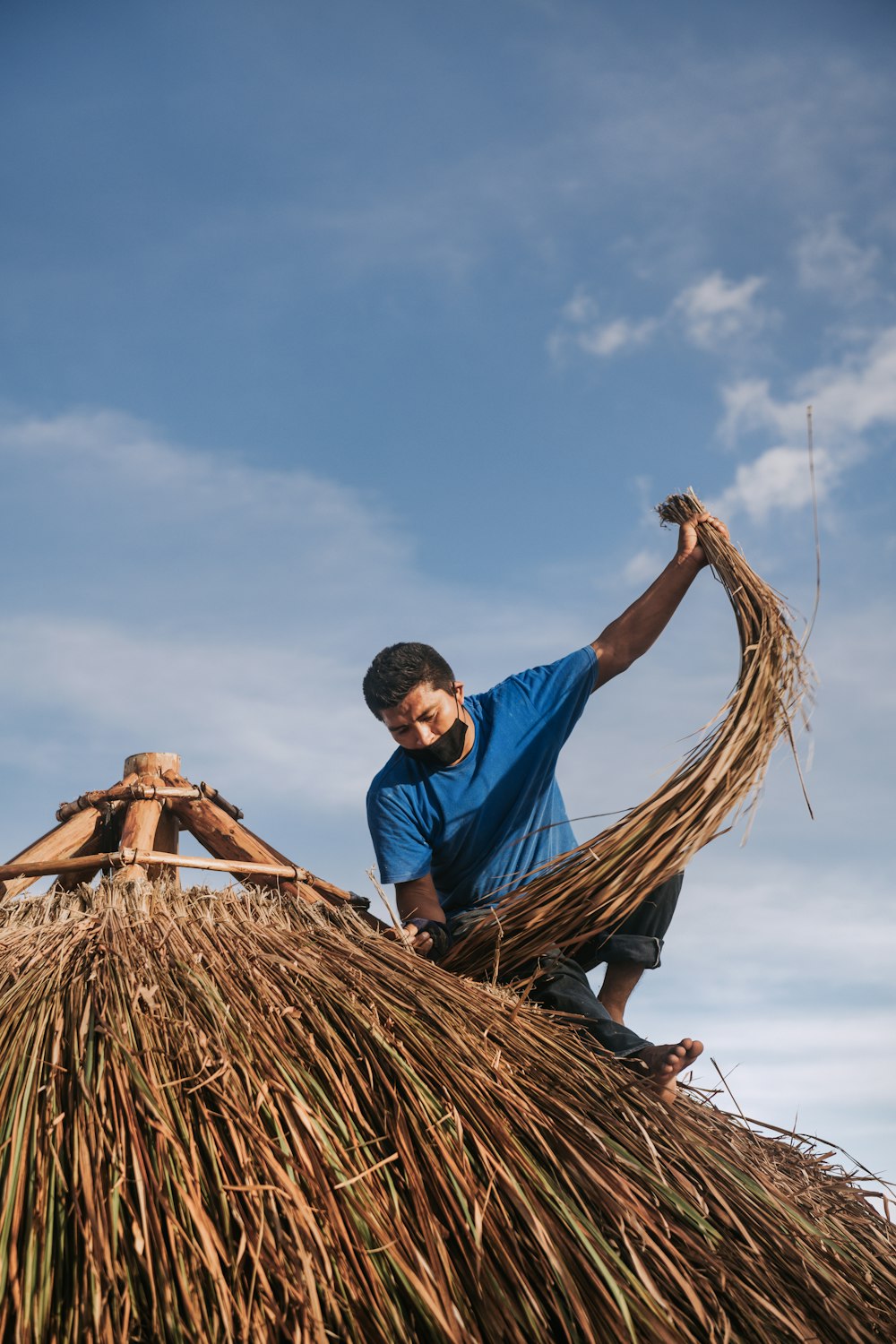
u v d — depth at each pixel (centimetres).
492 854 411
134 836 459
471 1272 222
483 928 367
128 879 387
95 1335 197
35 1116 233
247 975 292
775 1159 321
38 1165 223
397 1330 209
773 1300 235
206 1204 221
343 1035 273
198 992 277
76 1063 246
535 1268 226
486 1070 270
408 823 408
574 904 360
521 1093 267
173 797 475
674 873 354
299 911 369
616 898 356
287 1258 212
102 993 276
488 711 418
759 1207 263
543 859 415
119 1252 211
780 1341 228
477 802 406
